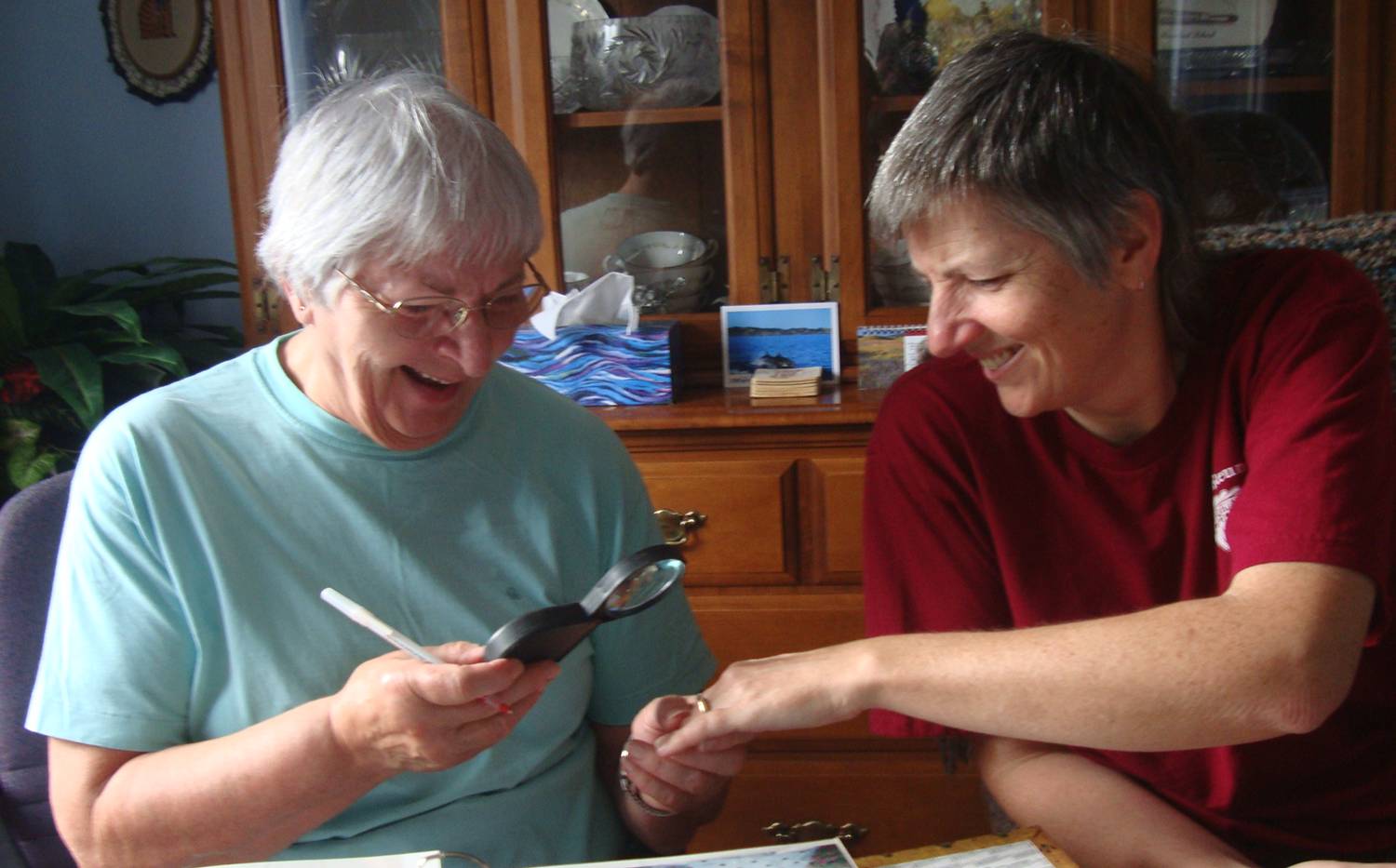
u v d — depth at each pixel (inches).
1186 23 76.5
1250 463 37.7
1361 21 75.4
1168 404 41.4
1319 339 37.5
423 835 40.3
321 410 40.6
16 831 43.0
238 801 35.4
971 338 38.2
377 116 36.4
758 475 73.9
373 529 40.6
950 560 45.1
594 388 77.5
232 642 39.1
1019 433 44.2
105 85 97.7
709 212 80.5
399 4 78.4
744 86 77.5
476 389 41.3
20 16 97.0
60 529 44.0
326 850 39.7
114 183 99.0
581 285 82.0
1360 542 34.0
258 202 79.3
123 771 37.2
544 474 43.9
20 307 82.5
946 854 33.4
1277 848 42.6
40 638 43.1
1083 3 76.1
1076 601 44.1
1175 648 33.0
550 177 79.4
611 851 45.4
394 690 33.3
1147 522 42.5
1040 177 35.3
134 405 40.8
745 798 77.7
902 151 37.3
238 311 99.4
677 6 78.0
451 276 36.0
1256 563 34.6
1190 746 33.5
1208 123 77.7
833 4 75.9
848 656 36.3
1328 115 77.4
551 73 79.2
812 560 75.1
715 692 37.4
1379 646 40.9
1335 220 50.6
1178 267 39.5
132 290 88.0
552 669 35.2
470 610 41.5
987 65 37.0
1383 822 42.3
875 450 46.7
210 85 97.1
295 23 78.2
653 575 34.5
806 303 79.9
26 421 79.0
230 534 39.3
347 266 35.9
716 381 82.6
